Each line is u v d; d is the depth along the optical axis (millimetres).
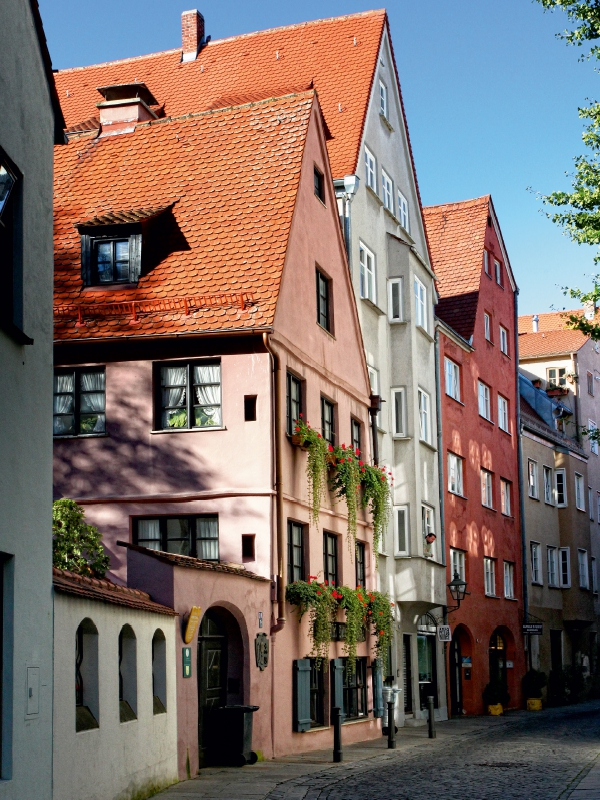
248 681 18875
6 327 10688
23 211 11508
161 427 21031
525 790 14828
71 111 32969
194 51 33844
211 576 17562
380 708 26125
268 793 14586
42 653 11258
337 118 29516
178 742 15984
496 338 43219
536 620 45094
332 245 25484
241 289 20984
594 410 57312
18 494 10938
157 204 22797
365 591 25062
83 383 21422
